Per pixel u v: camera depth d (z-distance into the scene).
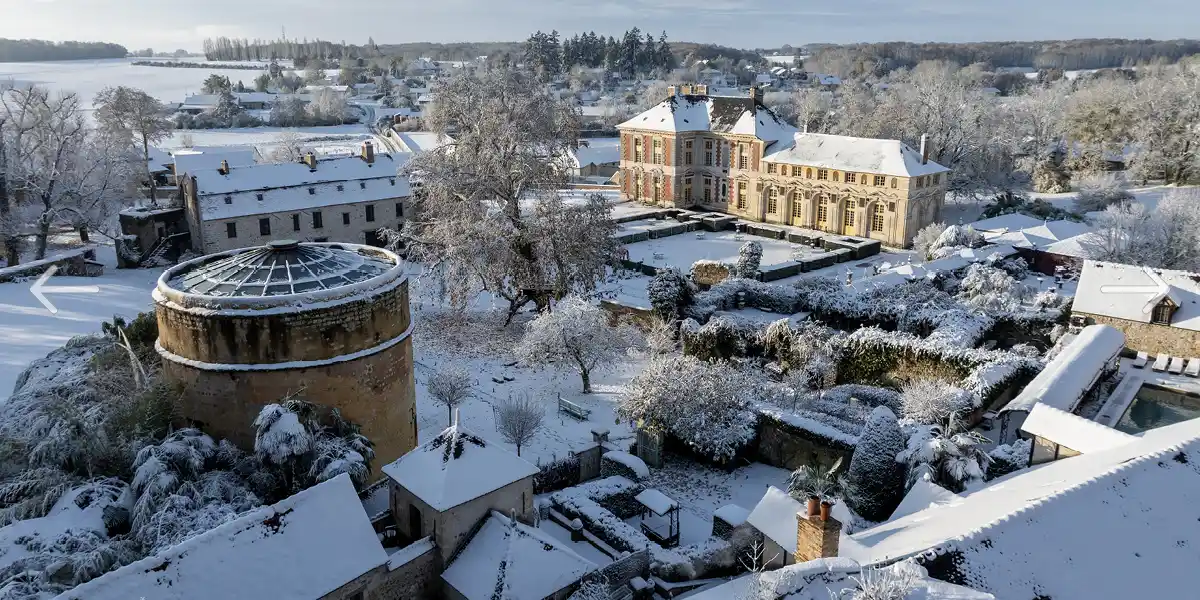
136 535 28.31
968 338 52.47
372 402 36.22
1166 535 21.73
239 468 32.06
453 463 29.73
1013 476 30.67
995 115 136.50
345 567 26.22
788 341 52.84
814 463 41.00
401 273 37.56
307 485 31.58
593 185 132.62
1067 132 128.12
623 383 52.22
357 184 86.62
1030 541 20.50
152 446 31.38
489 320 64.75
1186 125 117.19
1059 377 42.91
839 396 48.00
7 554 26.80
